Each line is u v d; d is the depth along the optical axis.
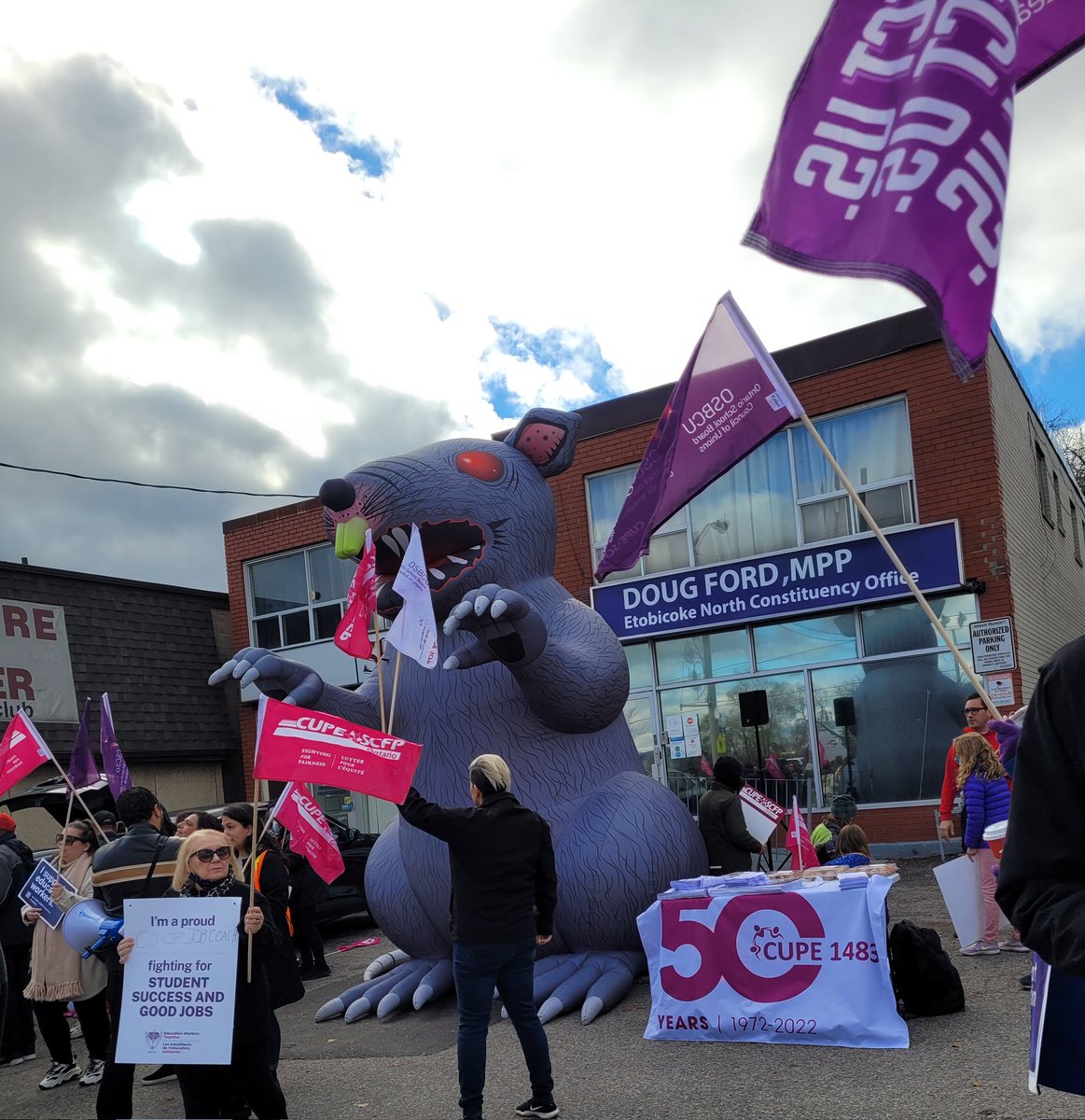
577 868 6.56
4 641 15.44
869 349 13.50
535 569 7.19
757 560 14.06
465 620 5.79
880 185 3.20
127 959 4.07
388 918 7.18
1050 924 1.67
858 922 5.19
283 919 5.01
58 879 6.10
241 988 4.18
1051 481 16.72
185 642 18.78
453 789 6.82
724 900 5.49
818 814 13.47
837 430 13.87
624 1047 5.48
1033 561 14.38
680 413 5.89
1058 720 1.74
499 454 7.30
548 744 6.86
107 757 8.88
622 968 6.47
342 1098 5.22
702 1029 5.45
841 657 13.68
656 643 14.99
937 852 12.64
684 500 5.92
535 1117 4.48
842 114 3.30
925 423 13.12
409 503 6.82
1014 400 14.36
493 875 4.47
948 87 3.12
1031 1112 4.00
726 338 5.72
